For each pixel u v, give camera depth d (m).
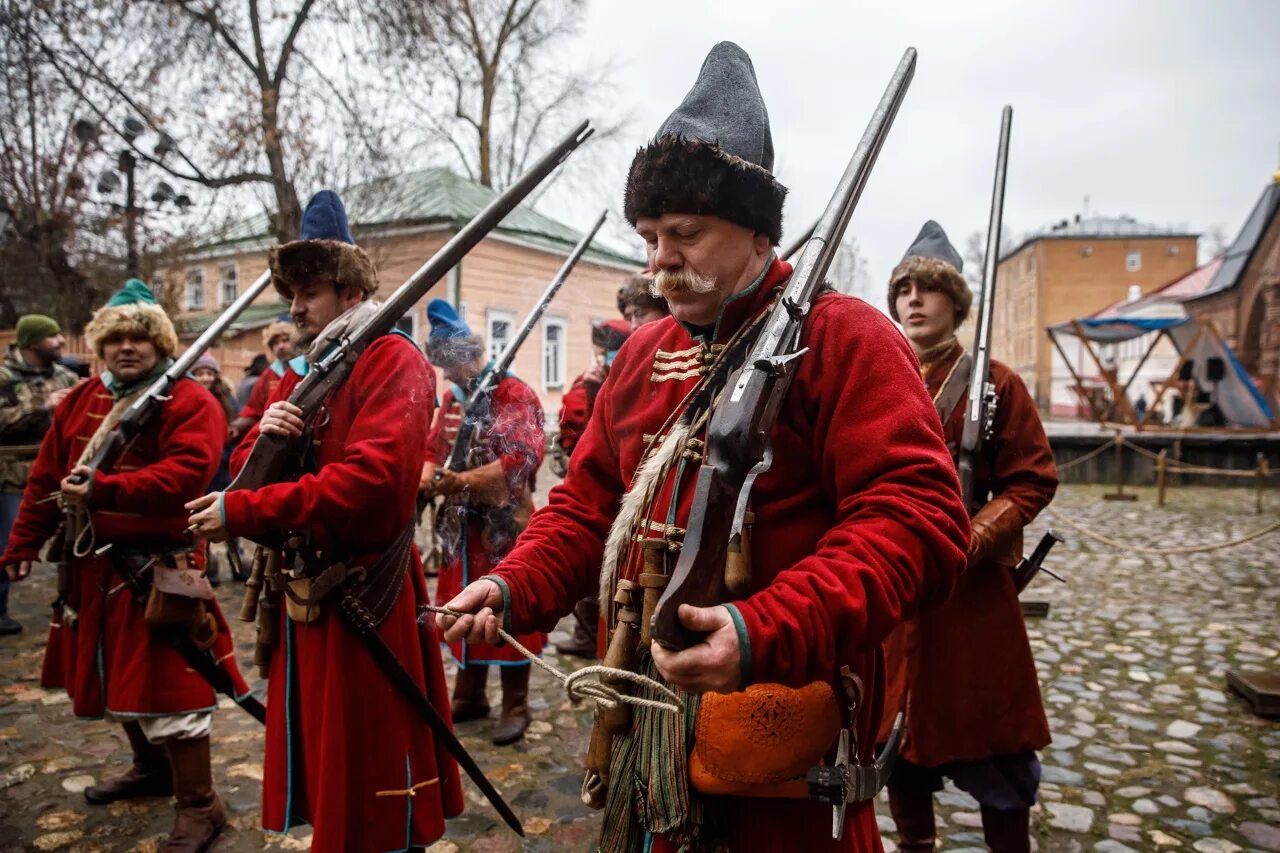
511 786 2.90
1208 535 8.18
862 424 1.08
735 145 1.19
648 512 1.20
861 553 0.99
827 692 1.13
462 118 19.38
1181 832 2.61
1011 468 2.12
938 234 2.32
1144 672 4.11
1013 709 2.04
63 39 10.91
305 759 1.97
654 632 0.92
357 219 11.45
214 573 5.62
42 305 13.04
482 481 3.10
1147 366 33.69
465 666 3.28
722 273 1.19
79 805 2.72
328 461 1.97
